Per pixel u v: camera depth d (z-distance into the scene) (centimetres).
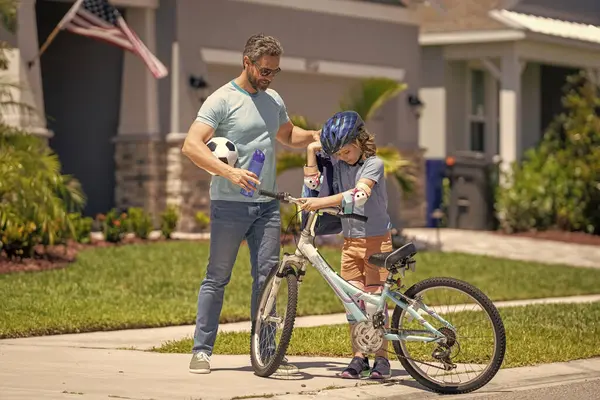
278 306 1463
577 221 3022
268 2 2705
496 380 1045
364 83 2481
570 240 2916
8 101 2144
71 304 1521
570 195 3034
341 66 2872
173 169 2547
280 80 2783
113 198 2652
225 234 1038
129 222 2364
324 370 1071
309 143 1095
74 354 1155
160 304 1576
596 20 3503
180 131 2533
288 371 1030
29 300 1533
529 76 3697
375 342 991
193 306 1571
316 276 1984
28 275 1769
